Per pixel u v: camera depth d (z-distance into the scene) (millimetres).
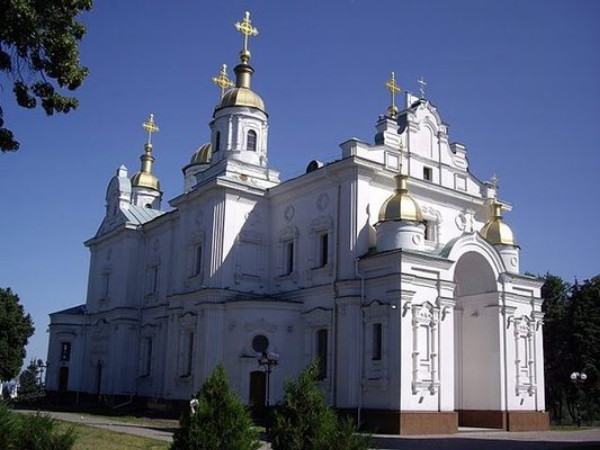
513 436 31125
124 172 56688
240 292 39188
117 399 49000
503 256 39406
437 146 40969
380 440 27219
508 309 36750
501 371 35750
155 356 47094
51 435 14227
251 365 36125
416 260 32406
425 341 32219
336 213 36031
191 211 43281
